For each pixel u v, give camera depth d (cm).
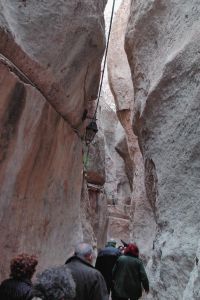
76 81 481
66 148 513
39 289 193
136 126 664
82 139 602
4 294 230
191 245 410
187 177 459
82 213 745
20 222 402
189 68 488
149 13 619
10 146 358
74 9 430
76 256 285
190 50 493
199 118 452
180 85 508
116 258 516
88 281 271
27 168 403
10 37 340
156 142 550
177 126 500
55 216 501
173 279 425
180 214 456
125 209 1527
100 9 494
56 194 499
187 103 485
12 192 381
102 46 508
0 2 331
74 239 585
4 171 360
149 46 625
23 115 369
